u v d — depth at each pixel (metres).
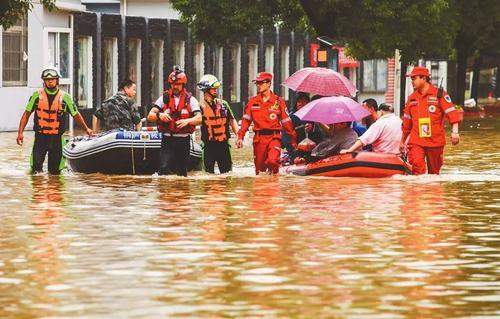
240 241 25.00
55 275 21.02
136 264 22.14
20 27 82.25
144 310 18.08
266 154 42.12
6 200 33.00
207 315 17.75
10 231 26.52
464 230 26.89
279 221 28.27
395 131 41.72
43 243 24.72
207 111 42.19
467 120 106.19
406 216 29.41
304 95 45.91
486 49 127.88
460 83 117.69
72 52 88.56
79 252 23.52
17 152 57.62
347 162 40.84
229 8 84.44
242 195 34.34
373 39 82.38
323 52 72.12
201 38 86.50
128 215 29.41
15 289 19.75
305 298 19.05
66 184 37.97
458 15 97.31
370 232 26.45
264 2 84.00
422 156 40.88
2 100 80.88
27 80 83.56
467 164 50.41
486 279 20.78
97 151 43.81
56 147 42.75
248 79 119.12
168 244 24.55
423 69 40.62
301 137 44.59
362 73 138.88
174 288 19.83
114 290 19.64
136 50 98.56
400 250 23.91
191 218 28.80
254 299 18.95
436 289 19.86
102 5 103.00
